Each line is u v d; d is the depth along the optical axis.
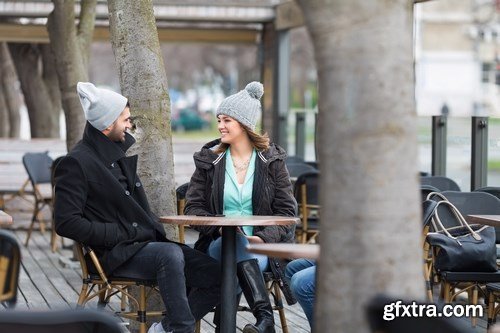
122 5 14.82
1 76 40.75
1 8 30.45
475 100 85.31
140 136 14.73
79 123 22.88
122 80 14.87
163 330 12.72
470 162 21.39
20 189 28.41
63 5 22.50
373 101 7.77
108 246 12.77
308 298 12.45
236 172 14.04
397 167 7.80
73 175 12.66
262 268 13.79
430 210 14.24
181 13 31.72
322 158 8.00
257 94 14.14
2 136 41.62
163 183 14.76
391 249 7.81
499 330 7.73
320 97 8.02
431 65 86.56
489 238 14.23
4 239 9.00
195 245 14.11
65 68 22.80
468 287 14.36
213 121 115.19
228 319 12.68
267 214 13.95
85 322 7.99
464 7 87.31
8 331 7.86
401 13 7.86
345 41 7.80
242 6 32.34
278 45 33.22
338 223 7.88
